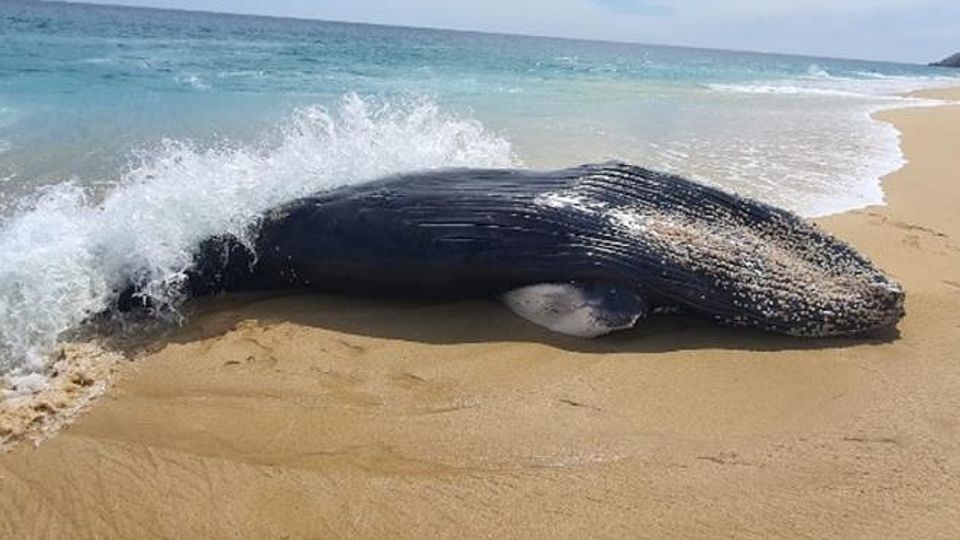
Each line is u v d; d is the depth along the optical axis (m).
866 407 4.49
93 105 13.88
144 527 3.50
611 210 5.66
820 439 4.17
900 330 5.49
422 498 3.67
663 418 4.40
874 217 8.30
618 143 12.23
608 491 3.72
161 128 11.83
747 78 42.34
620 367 4.96
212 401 4.55
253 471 3.88
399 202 5.86
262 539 3.41
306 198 6.07
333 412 4.44
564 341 5.32
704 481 3.80
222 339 5.34
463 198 5.82
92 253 5.75
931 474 3.85
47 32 40.12
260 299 6.05
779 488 3.74
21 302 5.39
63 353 5.04
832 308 5.31
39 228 5.91
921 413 4.43
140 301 5.68
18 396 4.53
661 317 5.59
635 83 29.69
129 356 5.09
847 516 3.54
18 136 10.49
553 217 5.59
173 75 20.86
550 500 3.66
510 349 5.20
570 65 44.03
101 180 8.41
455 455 4.02
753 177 10.18
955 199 9.33
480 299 5.90
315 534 3.43
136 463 3.94
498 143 9.83
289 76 23.20
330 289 6.07
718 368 4.95
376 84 21.81
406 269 5.76
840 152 12.59
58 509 3.61
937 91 35.50
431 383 4.78
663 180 5.95
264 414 4.41
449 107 15.93
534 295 5.54
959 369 4.95
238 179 6.38
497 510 3.59
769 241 5.83
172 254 5.87
